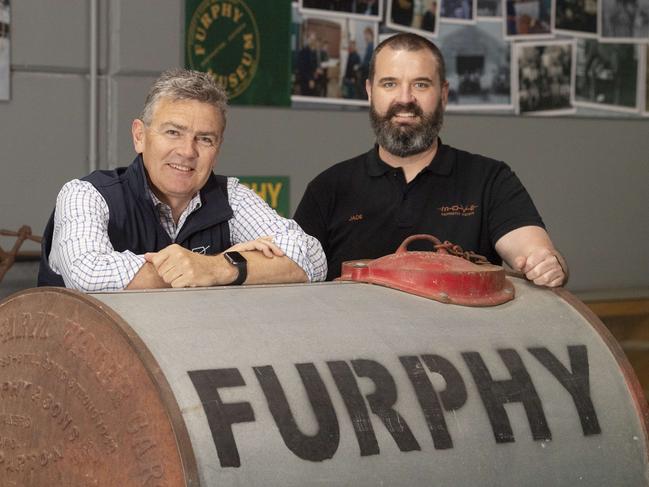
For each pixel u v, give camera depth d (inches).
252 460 64.7
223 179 98.3
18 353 75.7
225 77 160.4
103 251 84.4
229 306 74.1
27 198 149.1
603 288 193.3
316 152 167.8
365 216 112.3
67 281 85.4
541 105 183.6
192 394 65.3
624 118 191.5
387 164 112.3
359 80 169.5
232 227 96.7
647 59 192.1
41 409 73.2
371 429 68.9
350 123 169.6
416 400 71.4
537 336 79.8
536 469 73.7
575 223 189.6
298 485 65.6
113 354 67.9
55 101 149.9
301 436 66.7
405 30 171.5
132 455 65.9
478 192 109.4
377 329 74.8
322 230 115.3
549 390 76.5
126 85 154.4
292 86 165.0
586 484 75.4
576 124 187.5
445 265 82.3
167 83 89.4
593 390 78.2
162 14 155.9
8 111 147.1
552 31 183.2
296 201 167.0
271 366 68.9
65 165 151.3
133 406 66.0
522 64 181.5
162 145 88.8
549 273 86.8
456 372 74.0
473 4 176.6
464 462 71.2
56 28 149.3
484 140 179.8
